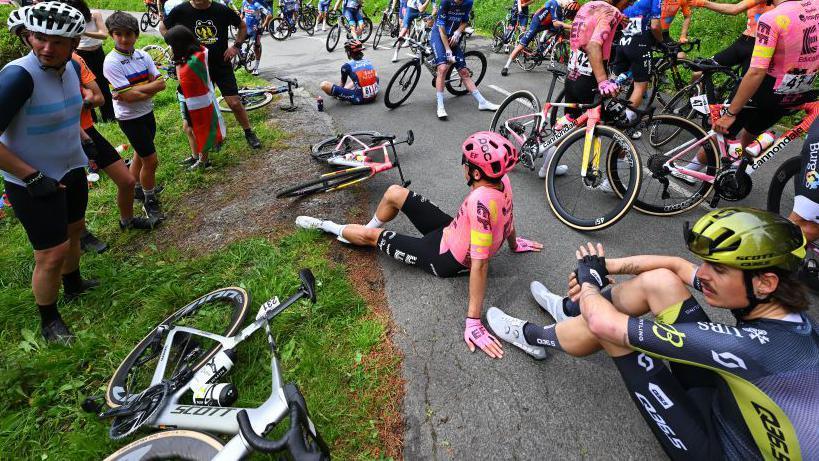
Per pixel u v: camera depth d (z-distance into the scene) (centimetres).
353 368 243
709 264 140
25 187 235
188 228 392
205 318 282
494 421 212
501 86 746
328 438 206
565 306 248
